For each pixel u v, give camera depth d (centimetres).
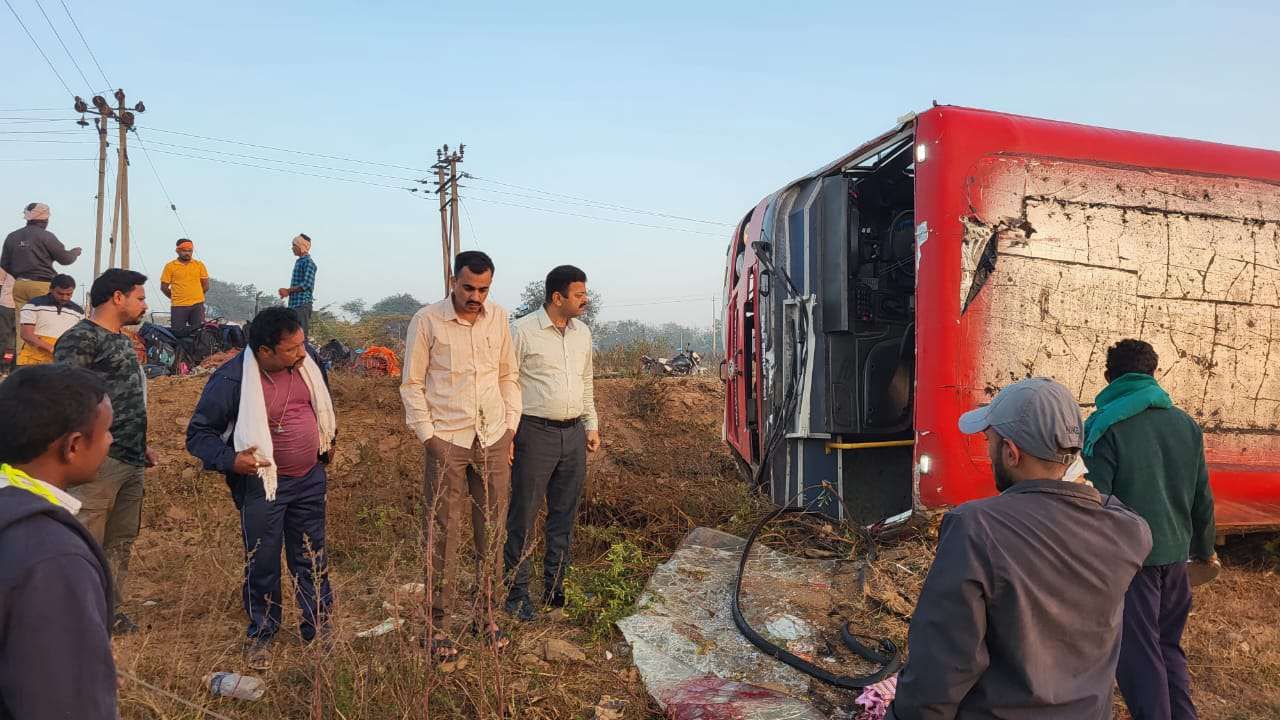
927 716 182
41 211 938
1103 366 461
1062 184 462
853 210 599
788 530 561
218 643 403
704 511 628
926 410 445
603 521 617
